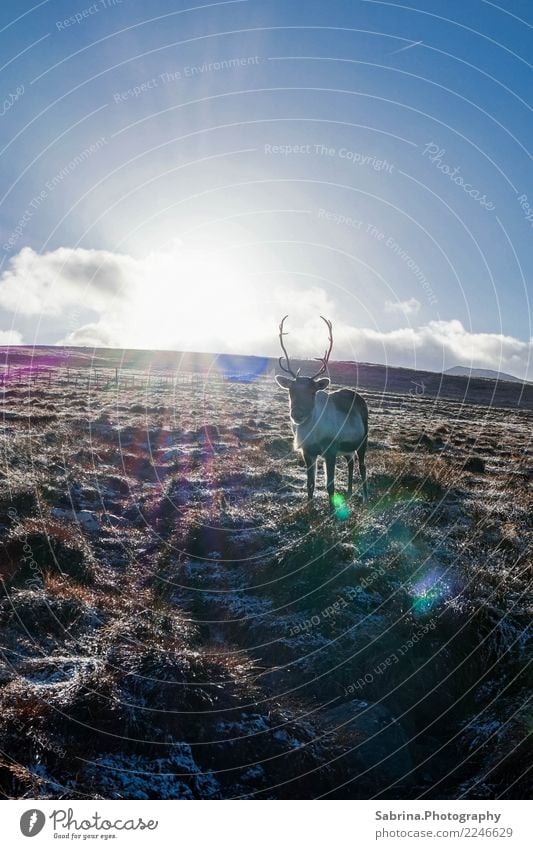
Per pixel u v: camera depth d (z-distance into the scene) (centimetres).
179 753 514
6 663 584
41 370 5056
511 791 546
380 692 684
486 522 1190
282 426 2773
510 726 622
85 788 471
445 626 773
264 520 1123
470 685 720
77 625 679
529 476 1833
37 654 613
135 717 525
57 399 2933
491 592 859
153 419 2483
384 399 4838
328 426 1176
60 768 479
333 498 1197
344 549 910
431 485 1445
